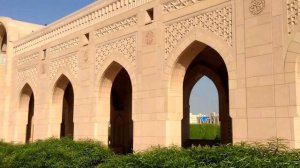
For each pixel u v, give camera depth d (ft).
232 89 25.41
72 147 25.94
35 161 24.21
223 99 45.06
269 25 23.57
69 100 59.67
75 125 40.09
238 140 24.67
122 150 50.83
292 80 22.06
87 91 39.04
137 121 32.58
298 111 21.79
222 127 44.73
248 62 24.58
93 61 38.78
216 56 42.47
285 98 22.33
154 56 31.65
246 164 13.79
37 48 49.60
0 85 55.42
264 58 23.66
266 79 23.43
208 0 27.55
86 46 40.09
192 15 28.63
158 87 30.94
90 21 39.99
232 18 25.81
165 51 30.71
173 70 30.07
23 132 53.06
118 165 18.35
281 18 22.93
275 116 22.75
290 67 22.21
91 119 37.86
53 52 45.96
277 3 23.22
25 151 25.49
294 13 22.26
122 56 35.14
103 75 37.60
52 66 45.80
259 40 24.06
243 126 24.49
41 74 47.91
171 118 29.96
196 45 28.78
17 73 54.24
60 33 44.96
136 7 34.14
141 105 32.42
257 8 24.34
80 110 39.73
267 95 23.30
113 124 54.90
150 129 31.22
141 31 33.27
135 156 18.33
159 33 31.37
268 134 22.99
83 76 39.96
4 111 54.80
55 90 45.47
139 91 32.81
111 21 37.01
